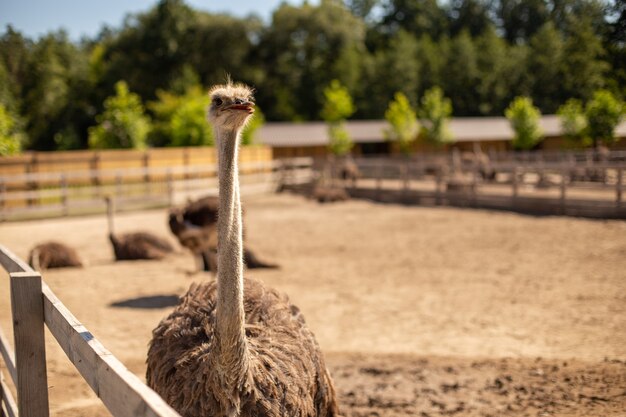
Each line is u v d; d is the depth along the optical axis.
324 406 3.69
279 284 10.04
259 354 3.22
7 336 5.84
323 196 23.77
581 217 17.05
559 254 11.77
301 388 3.29
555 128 44.06
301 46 62.84
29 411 3.21
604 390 5.01
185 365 3.25
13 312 3.17
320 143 46.09
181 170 24.52
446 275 10.45
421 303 8.67
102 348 2.48
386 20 75.62
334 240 14.67
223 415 2.95
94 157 25.77
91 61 57.97
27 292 3.19
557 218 17.12
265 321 3.62
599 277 9.67
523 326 7.35
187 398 3.11
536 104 47.78
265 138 45.88
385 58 59.81
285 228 16.88
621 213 16.30
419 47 62.06
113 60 55.94
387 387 5.63
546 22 49.38
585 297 8.52
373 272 10.90
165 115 45.12
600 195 20.64
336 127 44.81
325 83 61.38
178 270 10.80
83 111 54.12
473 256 12.05
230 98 3.03
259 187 27.66
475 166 20.80
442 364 6.17
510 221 16.94
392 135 44.38
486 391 5.34
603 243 12.62
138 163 27.73
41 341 3.22
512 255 11.94
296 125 49.22
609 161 26.61
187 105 37.44
